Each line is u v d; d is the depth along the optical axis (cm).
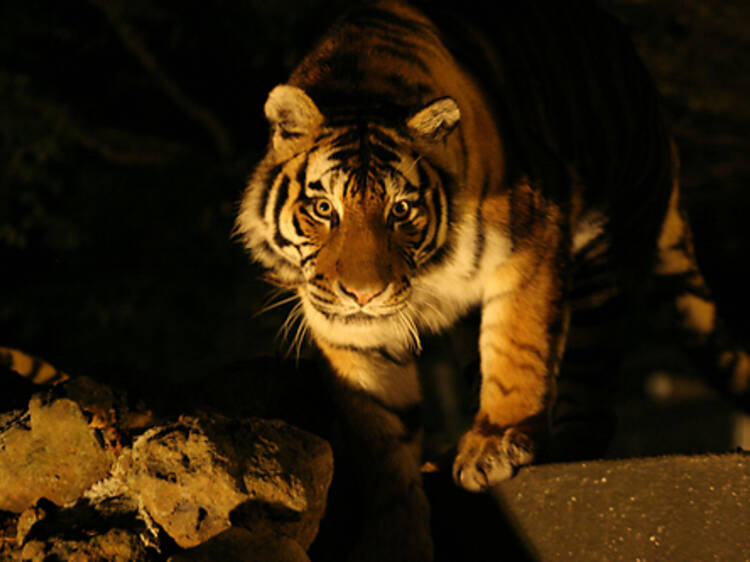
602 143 609
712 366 720
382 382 518
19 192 1358
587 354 641
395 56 518
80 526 405
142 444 414
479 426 500
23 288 1467
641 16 1118
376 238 476
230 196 1417
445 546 494
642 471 425
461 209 504
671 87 1233
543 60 585
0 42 1327
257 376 522
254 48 1291
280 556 378
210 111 1365
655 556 419
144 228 1490
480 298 531
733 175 1515
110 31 1341
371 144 485
